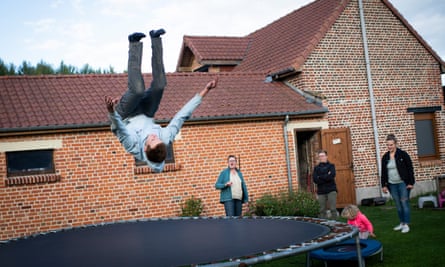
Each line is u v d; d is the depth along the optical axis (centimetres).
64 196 1137
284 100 1438
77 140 1159
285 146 1384
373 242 773
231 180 977
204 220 750
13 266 481
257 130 1357
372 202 1441
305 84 1485
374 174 1537
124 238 611
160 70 474
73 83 1366
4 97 1230
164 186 1236
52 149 1141
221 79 1531
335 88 1517
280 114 1360
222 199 978
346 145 1437
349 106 1526
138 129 461
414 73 1642
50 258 508
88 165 1164
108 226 755
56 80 1370
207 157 1291
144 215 1209
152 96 477
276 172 1370
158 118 1229
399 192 988
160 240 573
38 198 1112
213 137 1304
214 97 1403
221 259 437
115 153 1191
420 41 1652
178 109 1293
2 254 557
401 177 978
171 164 1241
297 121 1409
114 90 1352
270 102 1414
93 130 1173
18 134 1102
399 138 1592
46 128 1114
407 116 1612
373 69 1579
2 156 1090
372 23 1596
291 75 1536
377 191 1534
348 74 1540
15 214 1090
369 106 1555
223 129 1317
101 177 1174
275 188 1362
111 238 619
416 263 748
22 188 1100
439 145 1669
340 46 1541
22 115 1152
